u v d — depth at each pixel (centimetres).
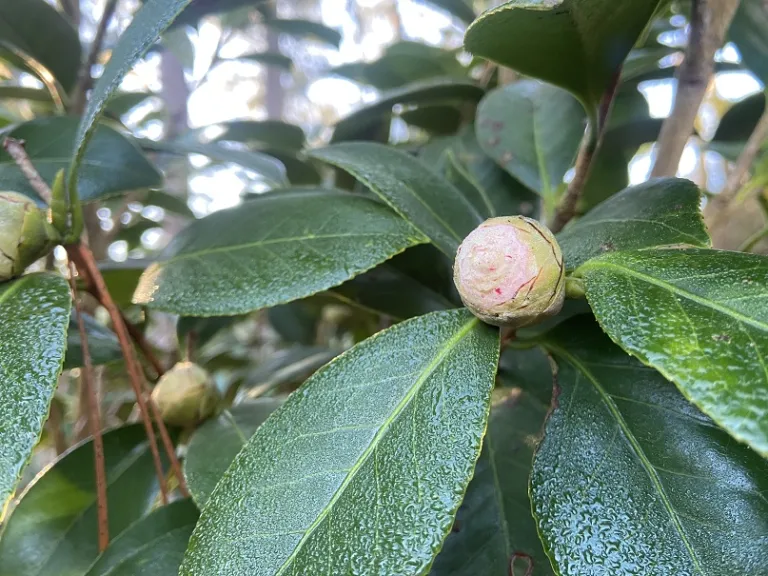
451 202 16
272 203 16
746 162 21
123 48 12
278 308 30
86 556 16
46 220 13
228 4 23
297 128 31
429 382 11
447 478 10
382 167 16
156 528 14
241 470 11
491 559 14
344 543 9
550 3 10
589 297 10
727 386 8
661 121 23
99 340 18
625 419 11
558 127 20
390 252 14
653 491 10
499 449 16
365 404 11
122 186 18
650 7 11
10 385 10
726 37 21
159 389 18
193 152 23
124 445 17
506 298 11
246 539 10
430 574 14
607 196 24
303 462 10
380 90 32
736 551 9
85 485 17
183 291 15
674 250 11
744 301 9
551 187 19
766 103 21
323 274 14
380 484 10
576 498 10
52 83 24
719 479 10
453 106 27
